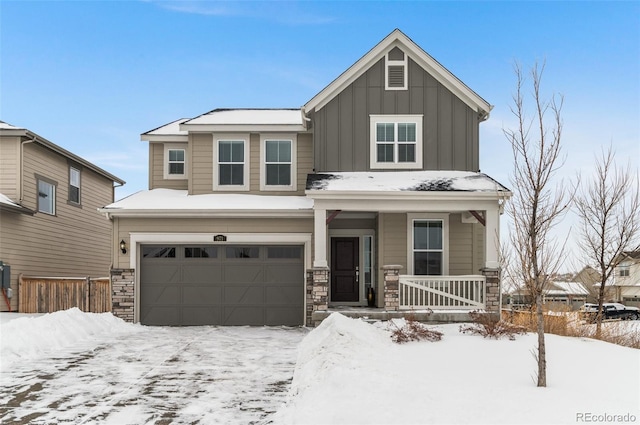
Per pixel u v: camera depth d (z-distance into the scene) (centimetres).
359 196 1442
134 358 1055
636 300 4081
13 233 1808
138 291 1591
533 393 688
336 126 1647
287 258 1619
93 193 2480
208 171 1755
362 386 722
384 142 1648
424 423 572
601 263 1592
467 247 1630
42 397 771
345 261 1717
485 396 670
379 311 1431
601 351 1011
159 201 1652
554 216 880
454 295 1455
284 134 1756
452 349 1020
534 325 1373
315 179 1552
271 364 1002
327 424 587
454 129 1647
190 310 1600
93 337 1318
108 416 684
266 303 1605
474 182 1509
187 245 1612
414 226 1630
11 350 1055
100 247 2556
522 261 852
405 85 1647
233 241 1592
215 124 1730
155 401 752
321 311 1441
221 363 1009
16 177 1836
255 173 1753
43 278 1872
